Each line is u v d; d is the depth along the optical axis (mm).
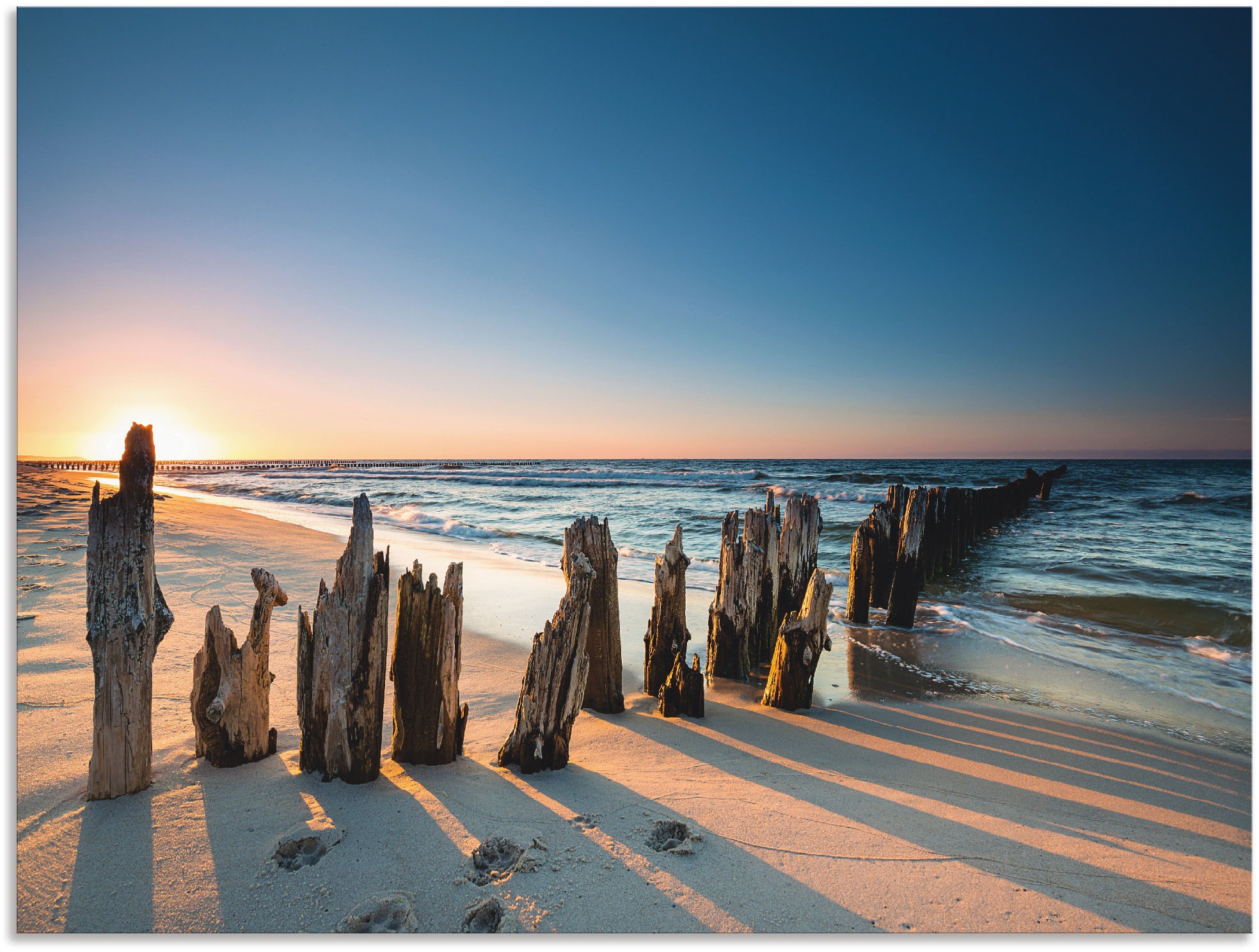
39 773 3105
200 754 3381
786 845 2814
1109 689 6148
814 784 3584
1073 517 24234
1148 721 5312
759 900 2412
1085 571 13188
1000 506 21828
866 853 2771
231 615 6754
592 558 4848
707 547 16406
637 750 4074
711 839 2836
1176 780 4004
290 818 2809
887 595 9695
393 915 2264
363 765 3162
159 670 4824
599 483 41875
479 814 2957
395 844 2662
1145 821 3318
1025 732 4922
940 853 2807
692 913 2322
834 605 9992
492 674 5664
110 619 2838
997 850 2865
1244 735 5020
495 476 53938
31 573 7609
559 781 3436
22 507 15195
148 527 2908
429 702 3473
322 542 13266
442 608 3467
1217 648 7586
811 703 5355
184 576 8648
